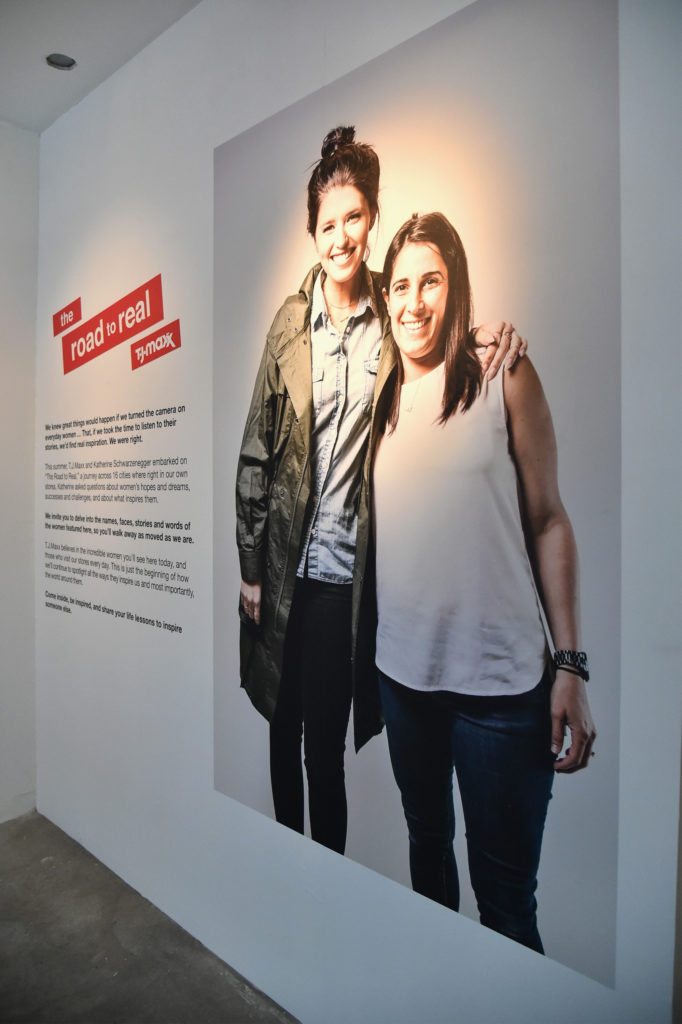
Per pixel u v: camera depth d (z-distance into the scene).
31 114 2.76
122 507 2.40
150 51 2.24
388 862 1.55
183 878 2.16
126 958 2.03
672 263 1.11
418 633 1.47
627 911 1.19
